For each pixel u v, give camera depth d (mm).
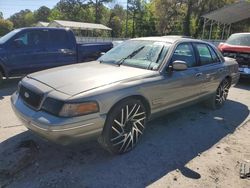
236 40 9594
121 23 70312
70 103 3148
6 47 7602
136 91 3752
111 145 3619
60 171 3381
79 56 9242
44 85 3531
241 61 8953
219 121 5453
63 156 3723
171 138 4512
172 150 4094
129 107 3750
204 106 6230
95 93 3326
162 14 45906
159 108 4309
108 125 3512
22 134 4359
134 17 61188
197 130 4926
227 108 6395
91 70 4109
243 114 5984
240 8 24656
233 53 9102
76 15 69312
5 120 5008
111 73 3967
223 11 25797
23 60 7883
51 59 8484
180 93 4645
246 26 42219
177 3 44531
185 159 3850
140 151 3980
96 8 68875
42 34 8305
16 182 3137
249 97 7609
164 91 4262
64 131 3131
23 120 3521
